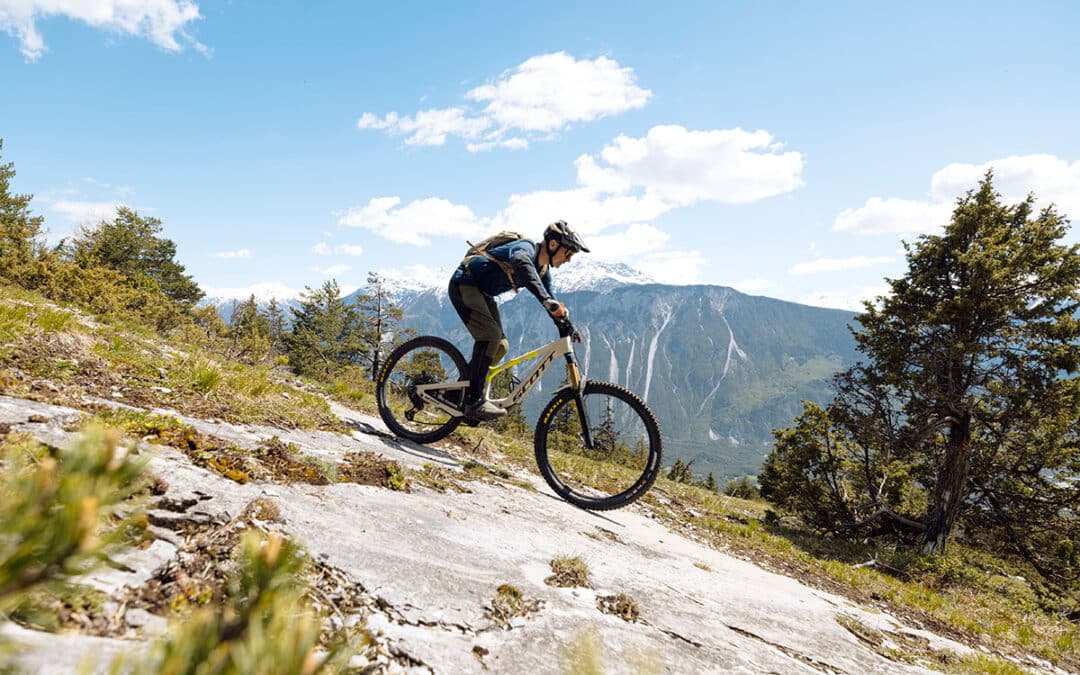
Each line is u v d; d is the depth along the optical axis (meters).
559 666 1.97
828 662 2.97
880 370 18.23
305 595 1.83
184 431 2.91
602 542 3.91
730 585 3.88
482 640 1.99
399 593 2.08
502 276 4.98
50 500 0.59
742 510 16.97
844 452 18.89
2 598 0.54
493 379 5.43
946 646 4.40
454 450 6.57
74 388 3.32
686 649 2.46
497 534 3.17
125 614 1.45
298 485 2.81
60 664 1.14
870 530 18.50
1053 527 16.75
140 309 14.75
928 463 19.66
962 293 16.58
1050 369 15.66
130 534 1.75
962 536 18.38
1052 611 11.29
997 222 17.39
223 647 0.60
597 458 5.44
